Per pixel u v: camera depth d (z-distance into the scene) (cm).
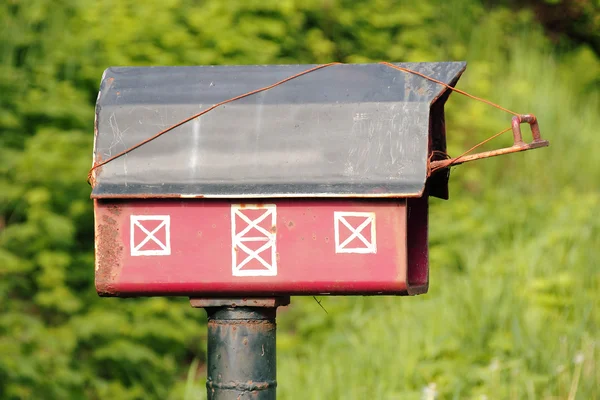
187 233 930
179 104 952
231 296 945
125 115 955
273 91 953
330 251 911
